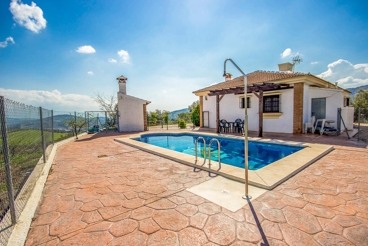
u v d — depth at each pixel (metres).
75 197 3.29
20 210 2.78
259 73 14.65
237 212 2.61
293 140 8.66
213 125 15.92
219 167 4.67
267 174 4.00
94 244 2.03
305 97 10.90
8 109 2.95
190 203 2.93
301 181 3.75
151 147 7.79
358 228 2.18
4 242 2.05
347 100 18.22
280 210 2.63
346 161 5.17
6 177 2.40
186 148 9.72
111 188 3.67
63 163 5.78
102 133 15.07
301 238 2.02
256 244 1.95
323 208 2.67
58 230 2.32
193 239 2.06
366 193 3.13
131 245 2.00
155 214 2.63
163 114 23.94
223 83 16.67
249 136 10.41
